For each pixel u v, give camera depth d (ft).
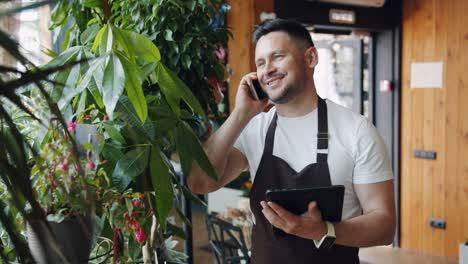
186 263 6.54
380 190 5.11
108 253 4.33
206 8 6.42
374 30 16.01
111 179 4.01
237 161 5.78
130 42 4.05
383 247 16.81
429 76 15.66
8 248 2.89
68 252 3.30
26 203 2.31
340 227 4.59
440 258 15.60
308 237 4.51
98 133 4.16
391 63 16.39
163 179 4.03
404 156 16.55
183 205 6.81
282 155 5.42
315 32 14.89
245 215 10.44
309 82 5.35
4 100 2.14
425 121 15.89
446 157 15.48
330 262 5.14
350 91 16.87
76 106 4.56
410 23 15.96
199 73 6.49
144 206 4.32
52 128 3.17
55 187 3.41
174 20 6.15
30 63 2.02
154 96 4.69
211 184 5.44
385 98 16.66
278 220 4.44
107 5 5.18
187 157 4.21
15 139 1.99
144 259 4.48
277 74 5.11
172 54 6.28
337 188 4.45
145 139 4.14
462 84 14.93
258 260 5.49
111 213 4.15
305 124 5.39
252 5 11.85
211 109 7.04
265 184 5.46
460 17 14.80
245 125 5.37
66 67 2.13
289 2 13.00
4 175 1.98
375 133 5.26
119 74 3.77
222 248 8.86
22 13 1.96
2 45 1.90
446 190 15.55
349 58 16.80
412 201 16.42
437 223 15.78
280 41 5.09
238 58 11.84
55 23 5.32
